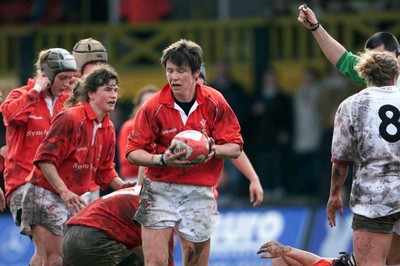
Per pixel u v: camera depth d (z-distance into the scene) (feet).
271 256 114.21
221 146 105.29
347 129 107.65
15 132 122.11
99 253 108.27
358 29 232.53
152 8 247.09
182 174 105.50
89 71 121.60
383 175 106.32
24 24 254.68
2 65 252.21
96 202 110.01
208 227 107.65
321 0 237.04
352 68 118.73
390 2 236.02
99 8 255.09
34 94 120.06
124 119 244.22
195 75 104.32
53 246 119.34
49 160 114.73
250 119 226.38
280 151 221.66
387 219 106.93
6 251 196.44
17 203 122.93
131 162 105.81
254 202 130.41
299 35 236.63
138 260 109.19
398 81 115.96
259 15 248.73
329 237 187.83
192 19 256.52
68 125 115.24
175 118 105.29
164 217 105.60
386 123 106.32
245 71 240.32
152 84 243.60
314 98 220.43
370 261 107.24
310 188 222.48
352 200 108.27
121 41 247.09
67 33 246.47
